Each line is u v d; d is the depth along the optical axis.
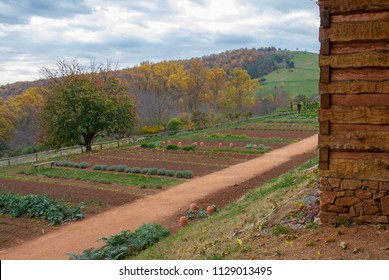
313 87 109.19
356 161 7.46
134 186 20.61
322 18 7.44
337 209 7.68
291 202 9.43
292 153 29.55
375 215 7.44
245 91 77.25
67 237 13.81
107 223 15.07
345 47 7.39
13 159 33.78
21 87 79.38
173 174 22.78
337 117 7.48
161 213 15.80
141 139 42.28
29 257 12.07
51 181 22.70
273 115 63.03
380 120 7.23
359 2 7.20
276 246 7.43
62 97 35.19
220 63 127.19
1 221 15.80
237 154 30.00
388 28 7.09
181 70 76.38
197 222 13.12
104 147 39.03
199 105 76.88
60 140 35.66
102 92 36.59
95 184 21.41
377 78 7.23
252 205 11.69
